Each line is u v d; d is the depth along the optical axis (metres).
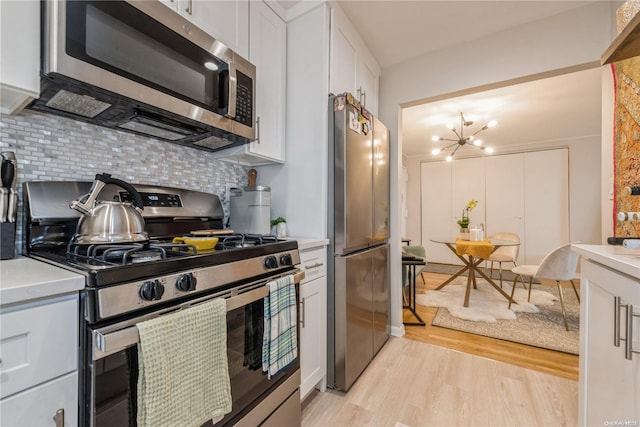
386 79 2.52
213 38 1.24
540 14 1.86
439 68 2.27
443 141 4.78
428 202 5.83
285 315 1.14
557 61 1.85
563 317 2.62
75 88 0.88
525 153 4.96
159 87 1.05
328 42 1.74
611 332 0.83
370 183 1.99
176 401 0.72
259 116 1.60
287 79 1.83
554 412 1.47
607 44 1.72
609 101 1.60
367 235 1.93
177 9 1.17
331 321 1.66
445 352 2.12
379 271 2.14
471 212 5.41
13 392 0.55
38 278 0.60
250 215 1.67
